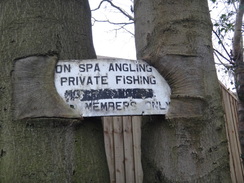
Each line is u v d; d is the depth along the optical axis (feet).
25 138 5.67
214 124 6.41
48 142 5.67
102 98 6.11
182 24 6.70
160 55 6.47
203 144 6.23
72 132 5.84
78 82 6.09
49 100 5.82
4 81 5.98
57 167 5.61
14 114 5.79
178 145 6.16
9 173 5.55
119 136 14.49
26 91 5.84
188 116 6.24
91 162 5.89
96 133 6.18
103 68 6.26
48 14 6.38
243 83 10.23
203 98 6.39
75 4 6.84
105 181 6.02
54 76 6.05
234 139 17.01
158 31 6.67
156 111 6.28
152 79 6.44
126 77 6.31
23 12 6.32
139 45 7.04
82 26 6.83
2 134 5.79
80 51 6.57
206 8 7.14
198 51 6.63
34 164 5.56
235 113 17.44
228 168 6.46
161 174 6.29
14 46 6.10
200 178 6.09
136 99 6.25
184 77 6.41
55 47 6.20
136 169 14.33
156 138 6.50
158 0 6.89
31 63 5.97
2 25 6.32
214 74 6.75
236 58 11.03
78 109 5.97
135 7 7.39
